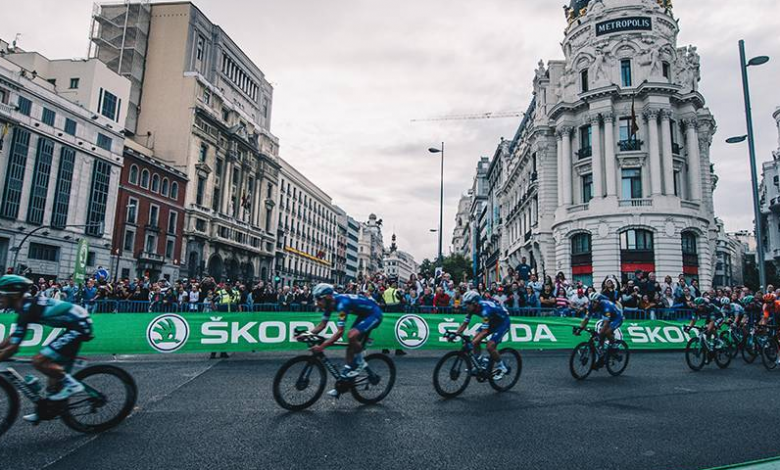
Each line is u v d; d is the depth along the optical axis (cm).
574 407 643
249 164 6078
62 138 3600
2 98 3194
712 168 3794
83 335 498
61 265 3575
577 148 3123
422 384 793
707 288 2812
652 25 3019
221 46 5766
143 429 518
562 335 1233
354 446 468
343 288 1686
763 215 6081
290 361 614
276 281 2859
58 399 484
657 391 764
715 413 621
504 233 4938
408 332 1134
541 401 679
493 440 493
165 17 5219
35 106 3406
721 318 1026
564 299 1445
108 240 3956
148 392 702
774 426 560
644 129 2919
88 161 3819
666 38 3041
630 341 1277
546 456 446
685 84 3059
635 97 2933
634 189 2898
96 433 504
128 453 443
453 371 708
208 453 443
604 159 2948
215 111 5488
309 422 553
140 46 5125
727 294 1520
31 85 3369
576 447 473
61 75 4016
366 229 13588
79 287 1886
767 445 486
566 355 1173
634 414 609
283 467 410
